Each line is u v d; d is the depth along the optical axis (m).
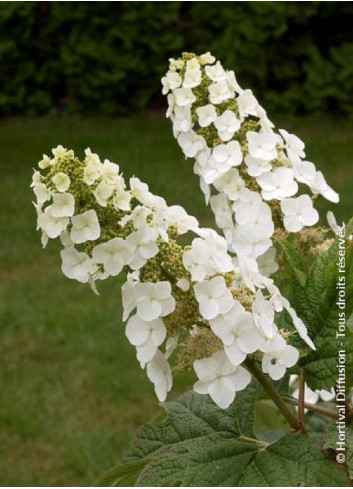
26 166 5.86
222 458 1.05
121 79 6.79
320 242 1.29
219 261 1.00
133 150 6.12
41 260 4.54
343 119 6.57
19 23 6.70
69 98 6.93
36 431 3.12
